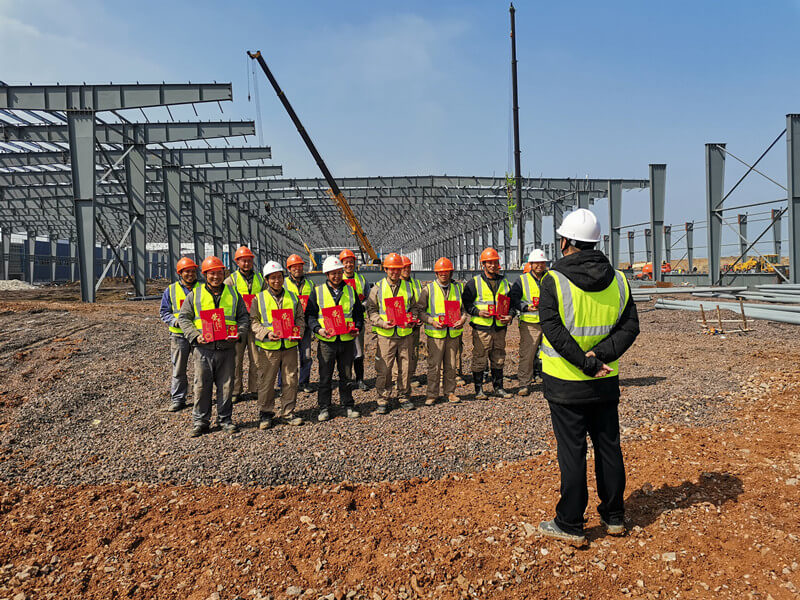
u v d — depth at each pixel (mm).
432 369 6496
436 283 6473
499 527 3350
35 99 20328
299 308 5941
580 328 2955
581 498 3031
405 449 4855
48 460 4859
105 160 27859
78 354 9531
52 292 33594
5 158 27469
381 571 2949
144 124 25391
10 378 7836
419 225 59750
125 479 4445
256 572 2982
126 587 2883
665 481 3848
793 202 17781
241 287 7438
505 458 4660
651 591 2664
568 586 2734
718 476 3854
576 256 3021
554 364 3037
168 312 6613
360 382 7680
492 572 2879
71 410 6426
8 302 19391
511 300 6902
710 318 13000
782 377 6641
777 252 25016
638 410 5688
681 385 6652
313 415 6188
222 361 5605
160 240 60281
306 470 4465
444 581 2834
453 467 4496
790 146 17734
